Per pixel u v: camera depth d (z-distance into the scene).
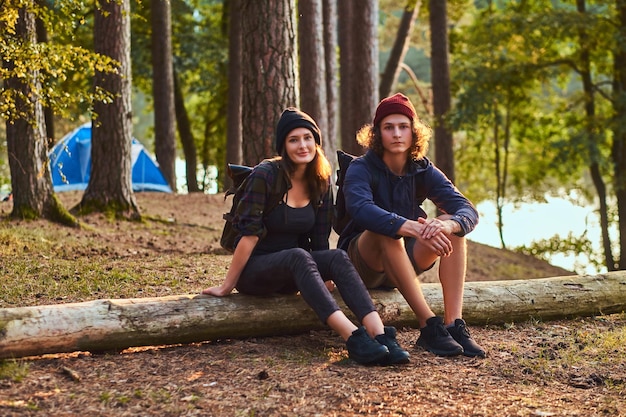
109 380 3.99
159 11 19.97
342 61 19.86
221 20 25.44
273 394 3.86
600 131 21.16
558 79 23.72
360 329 4.38
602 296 5.96
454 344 4.66
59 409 3.57
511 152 27.12
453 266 4.85
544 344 5.07
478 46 22.05
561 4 24.06
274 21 9.65
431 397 3.89
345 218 5.15
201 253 9.51
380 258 4.90
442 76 20.14
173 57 24.45
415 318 5.27
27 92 9.59
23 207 10.36
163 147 20.09
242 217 4.72
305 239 5.05
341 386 4.00
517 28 20.50
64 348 4.31
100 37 11.96
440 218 4.82
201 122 30.98
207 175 31.16
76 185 16.86
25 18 8.83
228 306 4.75
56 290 6.32
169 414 3.56
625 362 4.68
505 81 21.19
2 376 3.93
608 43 20.34
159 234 11.58
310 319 4.98
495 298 5.59
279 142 4.79
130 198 12.41
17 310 4.27
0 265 7.33
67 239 9.53
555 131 24.31
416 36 30.08
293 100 9.77
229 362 4.36
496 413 3.70
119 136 12.24
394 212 4.95
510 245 24.77
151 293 6.39
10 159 10.36
